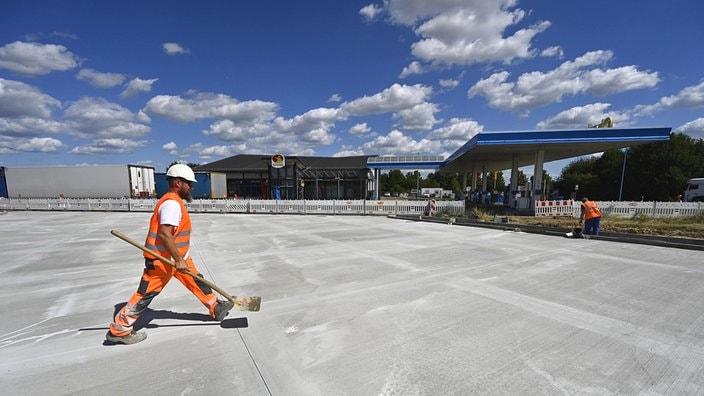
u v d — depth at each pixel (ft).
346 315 11.78
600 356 8.77
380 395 7.05
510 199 74.43
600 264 19.83
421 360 8.56
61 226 42.52
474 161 90.79
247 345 9.46
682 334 10.12
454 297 13.74
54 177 81.05
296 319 11.43
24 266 20.12
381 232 35.60
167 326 10.82
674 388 7.31
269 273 17.93
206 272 18.24
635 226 38.68
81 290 15.26
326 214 64.64
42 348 9.36
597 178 127.85
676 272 17.85
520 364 8.36
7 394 7.08
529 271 18.13
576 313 11.89
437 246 26.32
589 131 51.19
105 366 8.29
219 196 89.86
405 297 13.75
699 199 82.94
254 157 135.23
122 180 81.25
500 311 12.11
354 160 126.93
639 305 12.71
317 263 20.31
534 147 60.39
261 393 7.13
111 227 40.93
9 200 75.20
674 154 103.91
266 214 65.10
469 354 8.88
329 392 7.16
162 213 8.95
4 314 12.20
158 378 7.73
